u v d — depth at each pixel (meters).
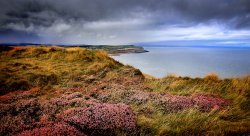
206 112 8.96
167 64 115.62
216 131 7.10
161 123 7.68
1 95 12.35
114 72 18.00
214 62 144.38
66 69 18.86
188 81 14.77
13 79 14.68
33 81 15.03
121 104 9.10
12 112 8.28
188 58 199.38
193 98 10.59
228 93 12.02
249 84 13.17
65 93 11.70
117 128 6.96
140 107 9.55
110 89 12.60
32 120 7.33
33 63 21.19
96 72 18.11
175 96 11.03
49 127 6.44
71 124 7.01
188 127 7.34
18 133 6.01
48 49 27.25
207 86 13.50
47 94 11.81
